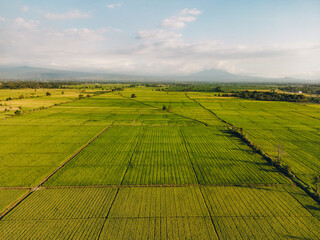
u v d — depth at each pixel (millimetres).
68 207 27172
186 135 61719
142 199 29078
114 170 38031
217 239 22094
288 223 24562
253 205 28000
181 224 24250
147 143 53906
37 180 34000
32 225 23766
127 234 22594
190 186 32719
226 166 40125
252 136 60875
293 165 40656
